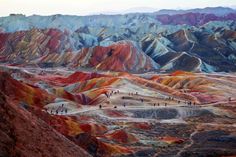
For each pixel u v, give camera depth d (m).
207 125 153.75
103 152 92.31
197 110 175.88
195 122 160.00
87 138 92.81
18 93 135.62
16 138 38.84
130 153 103.81
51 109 149.62
